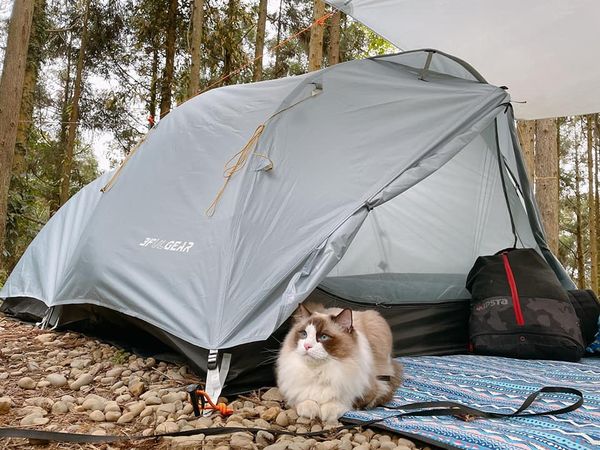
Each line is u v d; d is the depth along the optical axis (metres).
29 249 2.08
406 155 1.28
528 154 3.03
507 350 1.53
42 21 4.12
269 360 1.11
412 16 1.68
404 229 1.72
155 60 5.15
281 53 6.08
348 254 1.57
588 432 0.84
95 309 1.48
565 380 1.24
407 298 1.61
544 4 1.53
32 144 4.93
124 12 5.07
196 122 1.57
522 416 0.94
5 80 2.29
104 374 1.20
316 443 0.81
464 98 1.42
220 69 4.91
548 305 1.53
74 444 0.78
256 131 1.31
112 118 5.34
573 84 1.97
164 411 0.93
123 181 1.63
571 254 7.66
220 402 1.00
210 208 1.25
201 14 3.55
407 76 1.51
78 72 5.02
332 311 1.11
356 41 5.57
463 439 0.81
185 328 1.10
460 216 1.83
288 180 1.24
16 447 0.76
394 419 0.90
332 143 1.30
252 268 1.12
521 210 1.87
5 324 1.84
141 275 1.28
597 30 1.63
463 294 1.75
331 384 0.92
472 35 1.75
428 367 1.38
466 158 1.79
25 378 1.09
